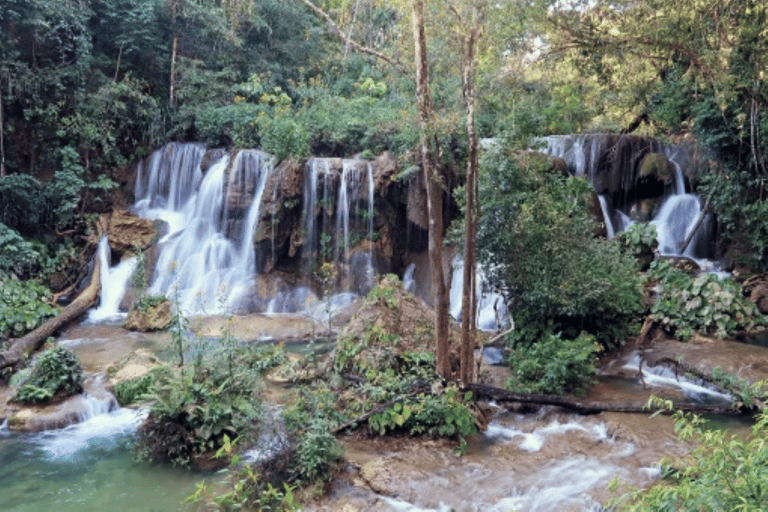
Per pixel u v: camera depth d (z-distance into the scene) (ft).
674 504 12.55
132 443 25.93
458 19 24.91
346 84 77.41
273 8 78.13
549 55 40.55
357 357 28.94
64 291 50.98
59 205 54.03
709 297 39.32
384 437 25.57
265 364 32.76
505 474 22.26
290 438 22.49
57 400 29.14
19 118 55.31
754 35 39.09
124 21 62.85
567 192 45.42
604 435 26.00
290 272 53.83
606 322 37.45
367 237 54.90
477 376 30.09
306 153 55.16
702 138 50.78
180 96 66.90
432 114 25.35
